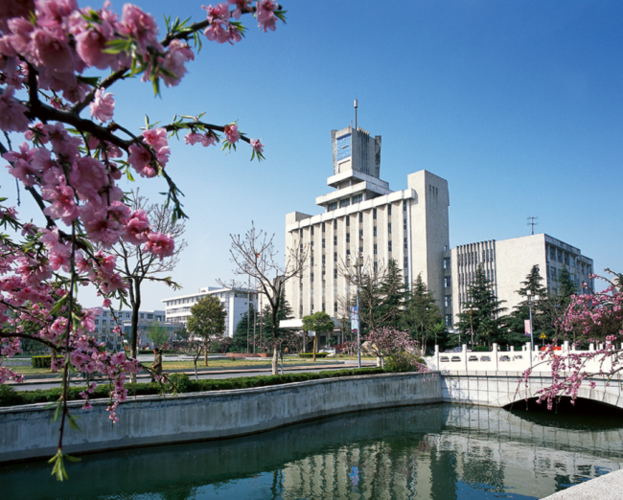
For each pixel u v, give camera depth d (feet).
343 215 262.47
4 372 17.57
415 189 234.99
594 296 27.73
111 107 8.23
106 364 13.43
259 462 48.52
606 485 15.60
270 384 64.13
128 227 8.77
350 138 286.66
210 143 12.16
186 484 40.63
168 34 8.94
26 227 12.30
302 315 274.36
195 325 165.17
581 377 26.68
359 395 82.89
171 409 51.24
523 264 204.95
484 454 54.44
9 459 41.34
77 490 37.70
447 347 194.80
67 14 6.57
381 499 39.34
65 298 8.24
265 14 10.11
